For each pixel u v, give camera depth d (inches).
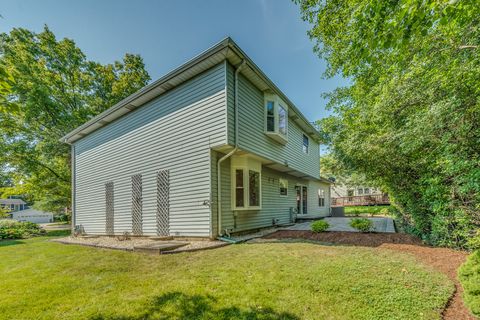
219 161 263.1
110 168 377.1
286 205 441.1
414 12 101.0
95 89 682.8
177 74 275.0
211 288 123.1
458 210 156.3
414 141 162.1
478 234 143.6
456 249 165.6
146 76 741.3
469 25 133.2
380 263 147.3
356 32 134.8
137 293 121.6
